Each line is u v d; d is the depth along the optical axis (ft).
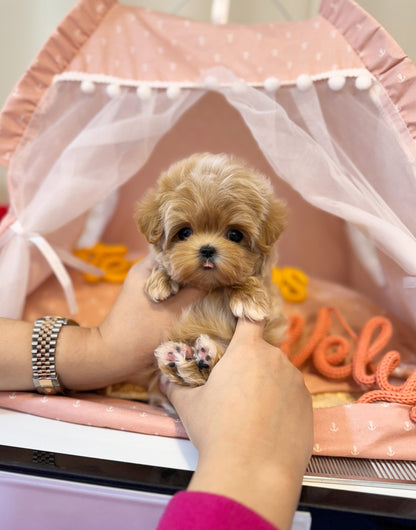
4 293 1.11
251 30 1.04
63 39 1.02
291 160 1.02
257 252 0.89
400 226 1.00
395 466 0.84
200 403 0.76
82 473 0.77
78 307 1.33
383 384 1.00
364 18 0.95
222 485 0.60
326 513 0.89
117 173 1.12
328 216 1.58
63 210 1.12
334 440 0.87
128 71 1.05
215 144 1.50
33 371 0.91
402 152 0.96
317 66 1.00
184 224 0.85
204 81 1.04
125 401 1.03
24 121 1.05
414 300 1.14
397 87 0.94
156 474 0.78
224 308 0.89
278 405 0.73
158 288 0.89
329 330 1.34
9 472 0.78
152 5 1.69
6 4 1.70
